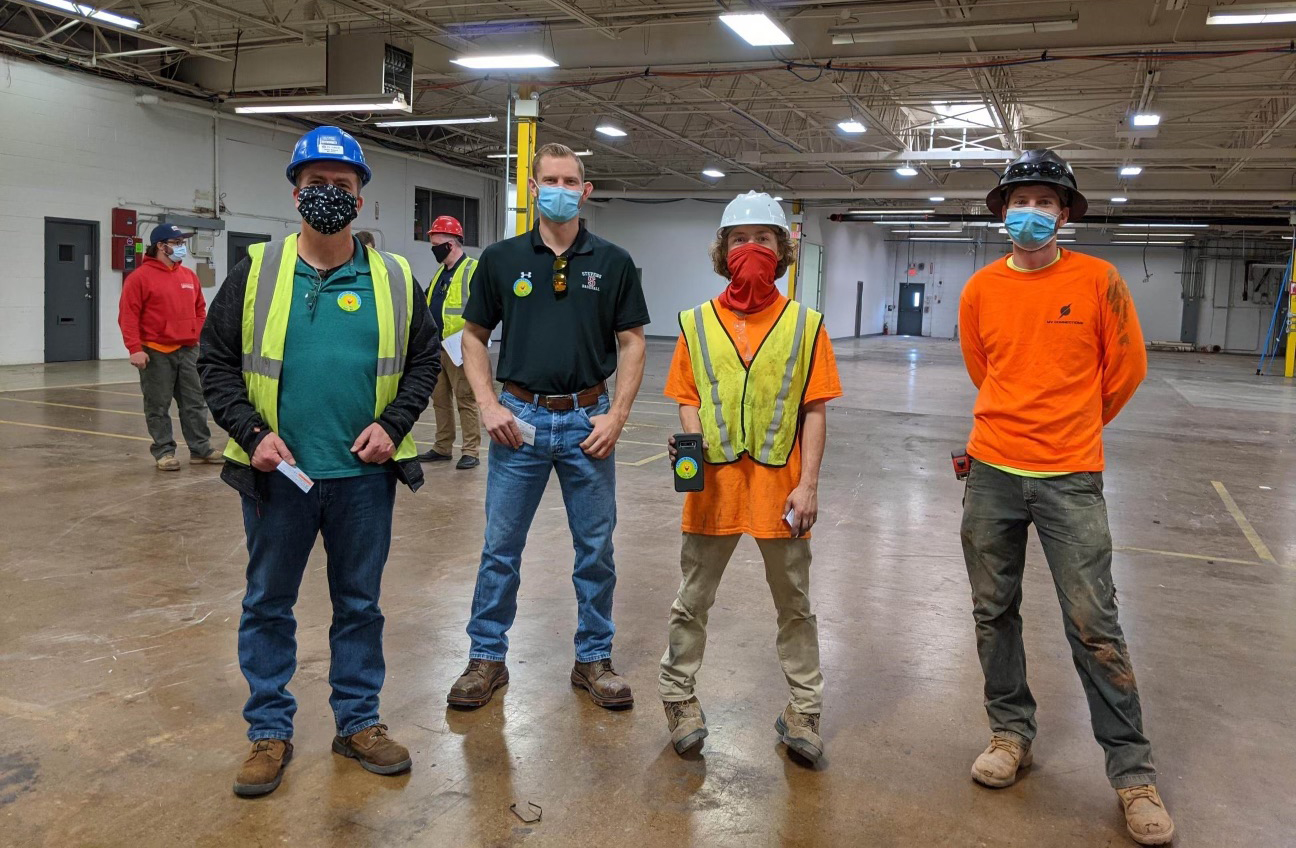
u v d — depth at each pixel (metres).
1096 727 2.32
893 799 2.34
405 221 18.88
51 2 9.85
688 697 2.59
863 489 6.41
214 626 3.34
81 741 2.47
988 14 9.73
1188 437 9.61
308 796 2.25
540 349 2.77
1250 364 24.23
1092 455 2.29
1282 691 3.09
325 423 2.25
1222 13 8.16
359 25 11.38
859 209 26.44
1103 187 19.97
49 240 12.60
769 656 3.27
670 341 24.66
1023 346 2.34
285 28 11.57
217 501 5.26
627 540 4.82
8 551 4.18
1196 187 19.84
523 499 2.82
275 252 2.26
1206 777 2.49
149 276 5.88
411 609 3.61
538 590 3.92
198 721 2.61
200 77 13.91
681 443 2.46
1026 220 2.27
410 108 11.20
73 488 5.47
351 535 2.34
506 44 11.09
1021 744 2.48
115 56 12.61
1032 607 3.91
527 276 2.76
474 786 2.33
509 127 11.65
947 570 4.45
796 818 2.23
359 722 2.41
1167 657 3.38
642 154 19.92
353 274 2.29
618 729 2.68
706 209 24.66
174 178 14.09
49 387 10.31
